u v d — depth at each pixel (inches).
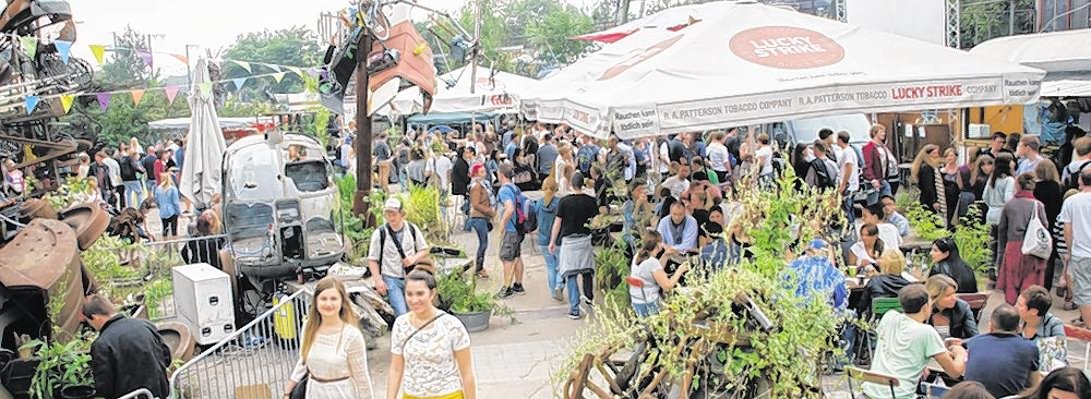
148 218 880.9
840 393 293.6
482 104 794.2
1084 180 380.8
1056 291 447.5
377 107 505.0
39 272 304.3
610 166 589.0
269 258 411.2
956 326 301.1
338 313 250.8
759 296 218.7
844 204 516.1
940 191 526.0
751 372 215.5
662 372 223.3
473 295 435.2
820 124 755.4
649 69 382.3
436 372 238.7
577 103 385.7
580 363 229.8
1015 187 432.8
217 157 601.9
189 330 358.3
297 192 457.1
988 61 395.2
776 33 408.2
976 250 429.7
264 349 357.1
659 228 414.3
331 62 537.0
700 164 574.2
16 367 293.3
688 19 542.9
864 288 325.7
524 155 808.9
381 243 382.6
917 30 665.0
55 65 442.9
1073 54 642.8
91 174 833.5
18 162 512.7
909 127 773.9
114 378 265.0
